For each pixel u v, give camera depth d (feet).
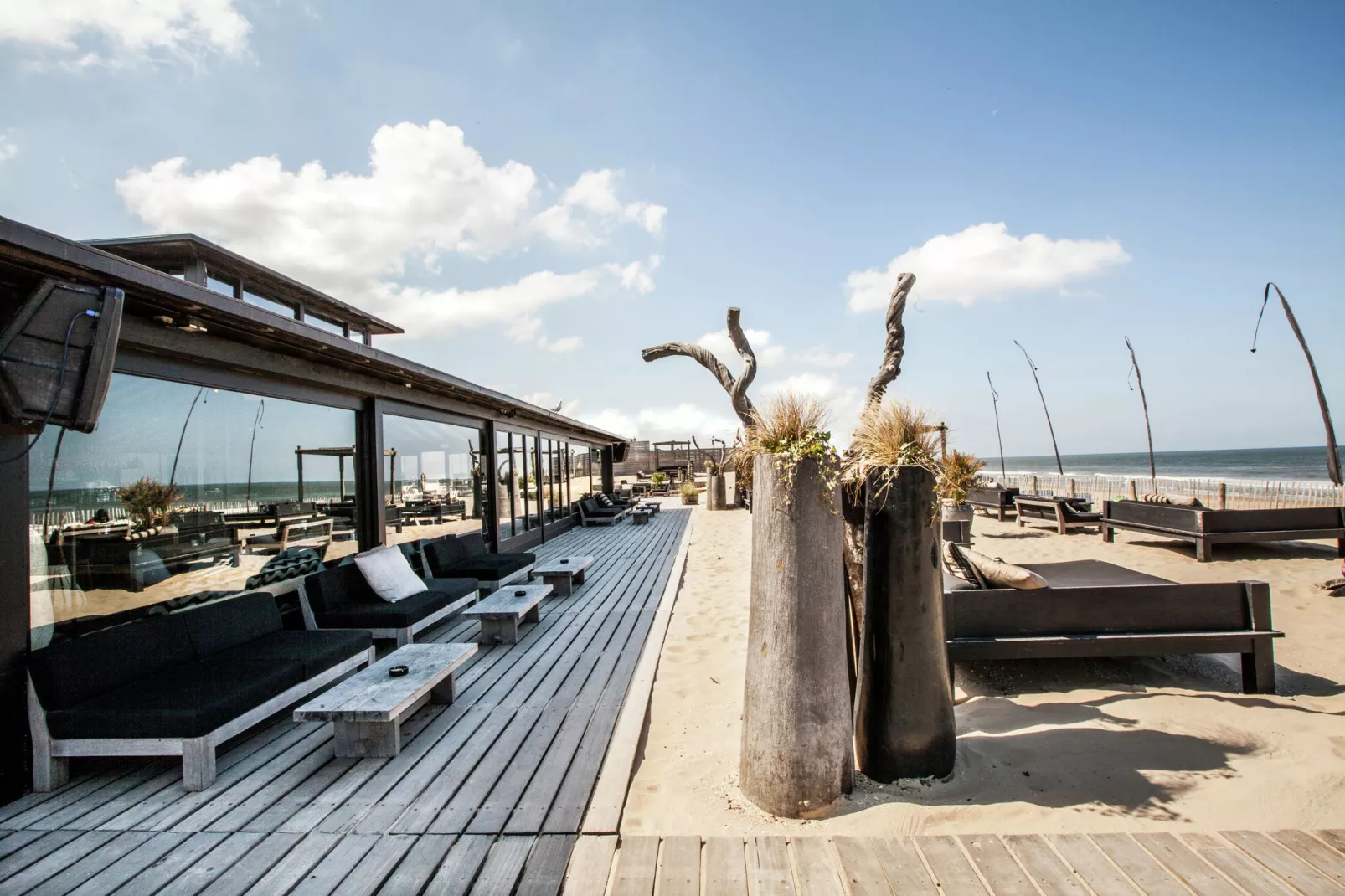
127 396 13.10
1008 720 11.82
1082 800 8.79
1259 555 27.81
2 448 9.95
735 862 7.51
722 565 29.99
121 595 12.84
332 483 20.31
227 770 10.44
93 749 9.86
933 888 6.88
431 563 23.07
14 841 8.48
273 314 13.85
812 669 8.61
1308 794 8.75
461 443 30.42
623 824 8.68
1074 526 39.14
